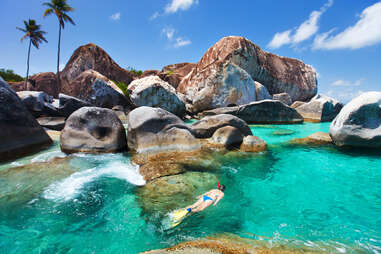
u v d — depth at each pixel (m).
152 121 7.10
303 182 5.13
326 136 9.09
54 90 30.89
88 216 3.52
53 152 7.08
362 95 7.59
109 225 3.31
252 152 7.45
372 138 7.11
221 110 15.48
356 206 4.03
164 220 3.48
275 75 22.92
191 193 4.40
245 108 14.88
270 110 15.12
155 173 5.27
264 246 2.81
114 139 7.32
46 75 31.50
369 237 3.08
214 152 7.18
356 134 7.35
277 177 5.43
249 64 20.94
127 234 3.12
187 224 3.40
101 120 7.47
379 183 5.05
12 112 6.93
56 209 3.69
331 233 3.19
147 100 16.14
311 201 4.23
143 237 3.07
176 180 4.95
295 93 24.45
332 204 4.11
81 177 5.07
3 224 3.25
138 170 5.58
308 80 25.45
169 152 6.86
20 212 3.56
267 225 3.41
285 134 11.34
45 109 13.77
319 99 18.11
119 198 4.12
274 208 3.95
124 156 6.79
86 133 7.15
